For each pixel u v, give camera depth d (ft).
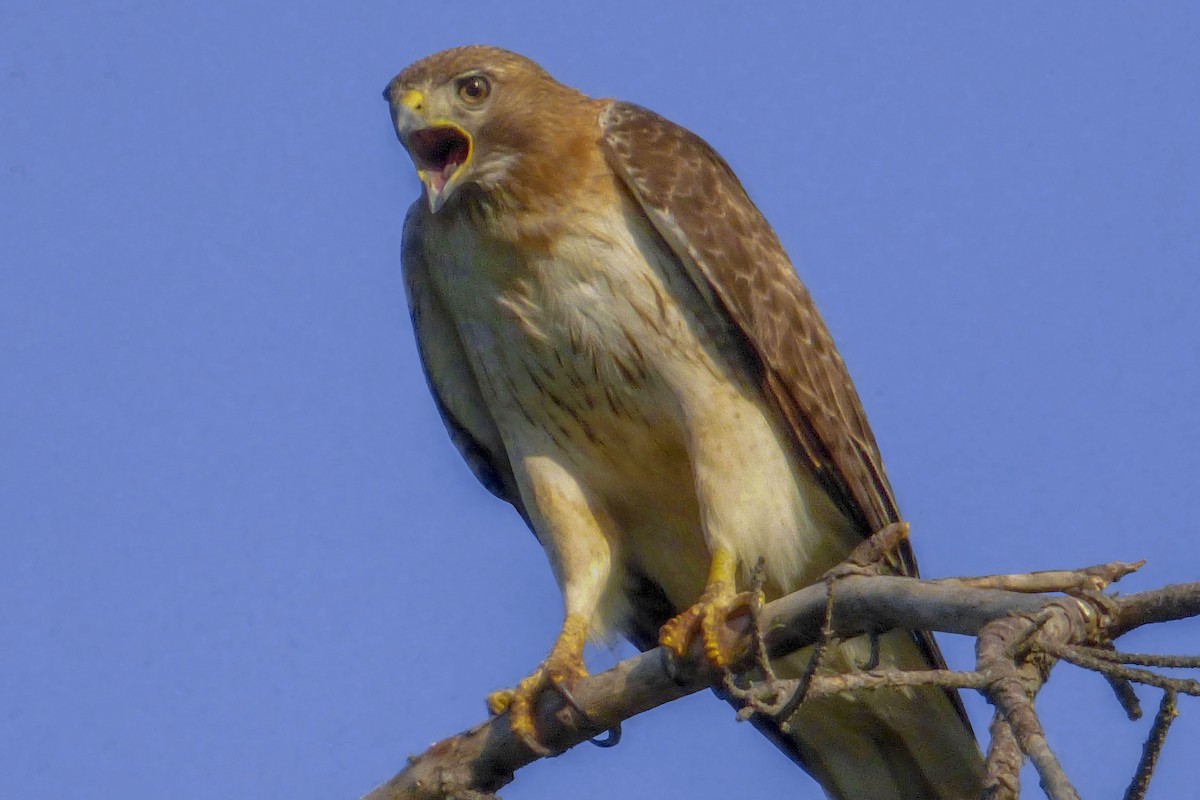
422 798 40.14
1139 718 29.43
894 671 27.32
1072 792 22.54
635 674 39.34
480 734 40.40
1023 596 30.83
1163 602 30.55
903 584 33.40
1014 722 24.85
